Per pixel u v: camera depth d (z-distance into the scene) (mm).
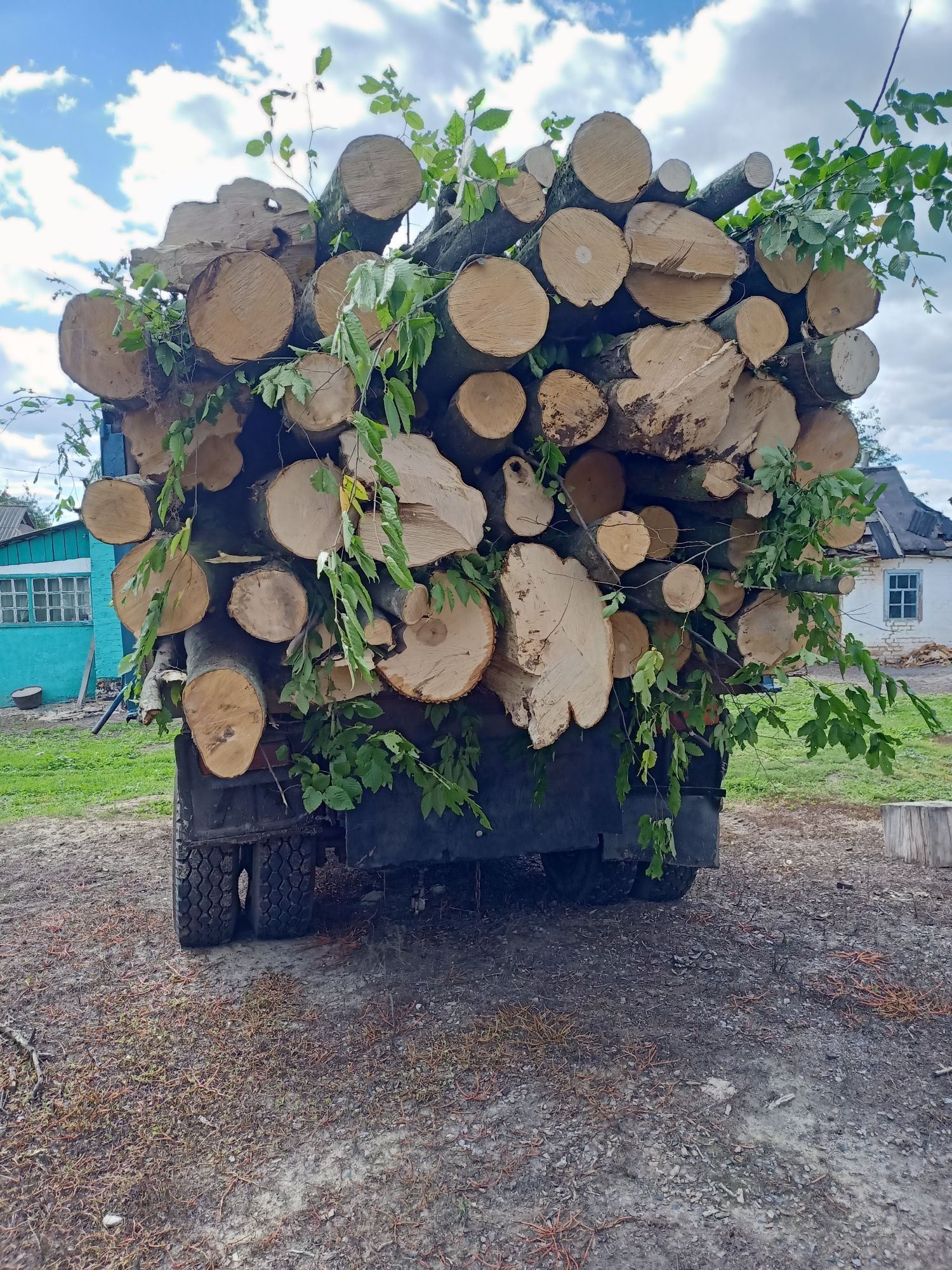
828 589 2818
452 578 2637
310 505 2598
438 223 2998
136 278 2602
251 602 2637
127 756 8867
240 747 2717
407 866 3275
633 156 2623
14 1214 2090
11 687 14344
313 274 2656
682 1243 1956
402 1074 2654
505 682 2947
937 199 2664
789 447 2957
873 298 2959
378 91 2643
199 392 2727
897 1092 2549
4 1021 3051
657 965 3424
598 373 2840
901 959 3482
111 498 2752
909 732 8891
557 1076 2627
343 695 2840
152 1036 2926
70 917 4117
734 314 2789
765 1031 2902
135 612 2766
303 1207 2102
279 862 3547
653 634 3100
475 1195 2125
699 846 3637
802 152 2871
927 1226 2004
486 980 3293
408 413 2295
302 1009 3084
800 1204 2076
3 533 21766
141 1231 2033
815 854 5012
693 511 3064
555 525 2990
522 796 3365
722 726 3357
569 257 2594
